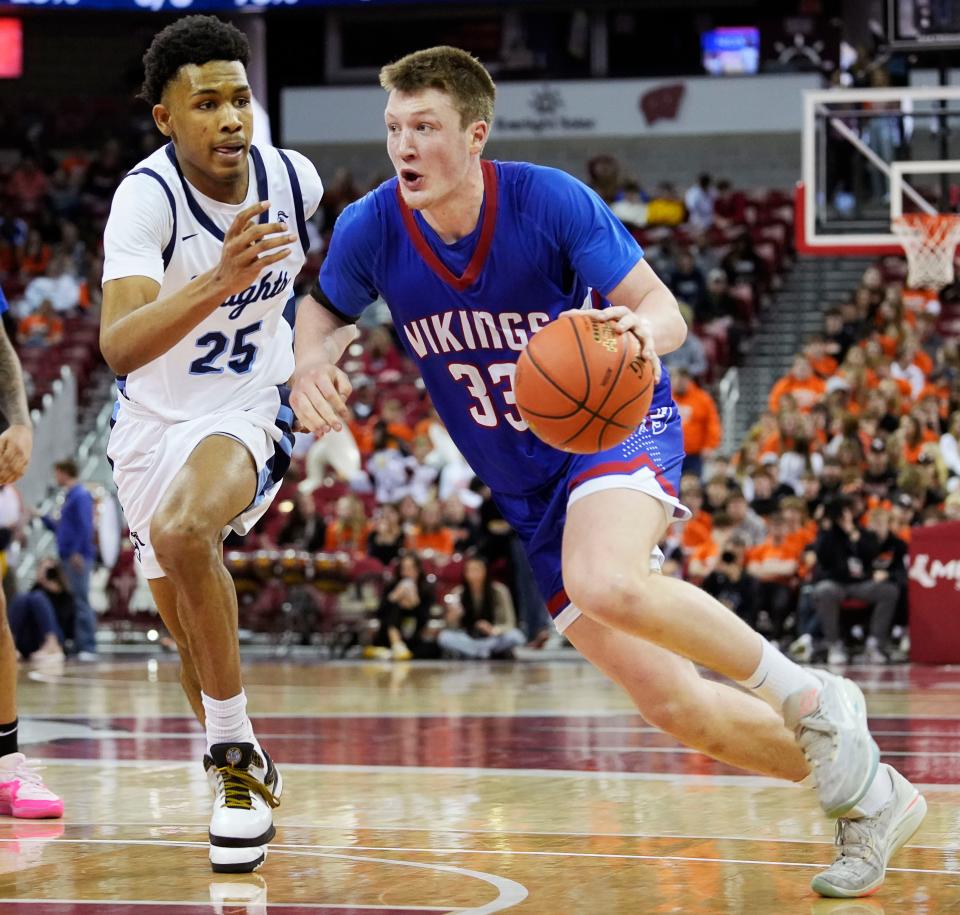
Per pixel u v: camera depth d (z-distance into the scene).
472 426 5.06
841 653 15.52
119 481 5.50
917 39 19.64
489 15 32.22
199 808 6.00
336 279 5.05
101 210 30.11
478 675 14.15
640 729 9.06
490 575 17.38
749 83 30.62
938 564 15.14
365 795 6.29
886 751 7.67
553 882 4.41
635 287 4.64
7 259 28.16
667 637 4.29
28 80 33.88
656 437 4.85
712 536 16.70
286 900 4.18
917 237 19.14
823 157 19.56
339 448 20.12
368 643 17.17
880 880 4.23
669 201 28.59
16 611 17.23
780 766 4.80
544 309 4.84
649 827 5.44
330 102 32.12
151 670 15.23
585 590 4.33
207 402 5.36
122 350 4.54
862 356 20.05
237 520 5.42
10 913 4.03
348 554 17.61
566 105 31.25
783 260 27.61
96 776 6.97
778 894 4.23
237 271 4.39
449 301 4.88
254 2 25.59
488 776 6.89
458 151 4.57
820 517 15.69
